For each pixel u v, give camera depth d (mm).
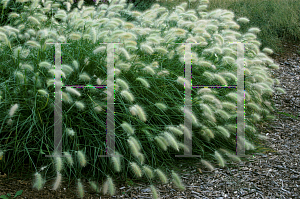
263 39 7012
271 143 3648
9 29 3441
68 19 4172
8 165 2721
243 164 3137
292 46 7285
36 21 3803
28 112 2898
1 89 2947
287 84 5570
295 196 2611
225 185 2764
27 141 2770
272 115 4340
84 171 2812
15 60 3223
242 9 7754
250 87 4234
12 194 2424
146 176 2768
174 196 2580
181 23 4215
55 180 2621
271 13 7645
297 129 4020
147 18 4238
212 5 7898
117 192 2596
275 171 3006
